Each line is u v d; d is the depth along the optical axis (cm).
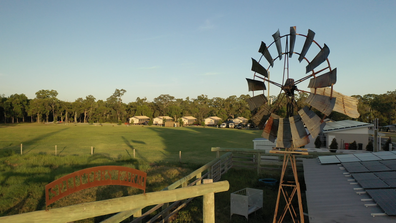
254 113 648
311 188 676
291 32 602
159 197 335
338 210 516
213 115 9712
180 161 1658
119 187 1055
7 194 928
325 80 548
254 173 1298
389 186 583
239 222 777
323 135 2608
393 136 3962
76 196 952
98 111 9344
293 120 589
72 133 4166
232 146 2630
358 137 2252
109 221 510
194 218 775
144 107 9619
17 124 7350
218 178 1158
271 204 913
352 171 754
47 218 260
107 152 2164
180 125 7112
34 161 1583
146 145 2684
